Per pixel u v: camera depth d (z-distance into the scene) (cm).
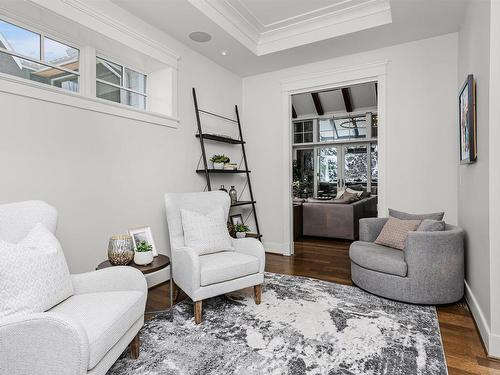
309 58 392
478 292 216
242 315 230
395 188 354
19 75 222
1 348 113
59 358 112
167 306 252
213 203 295
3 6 204
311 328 209
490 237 183
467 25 269
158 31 309
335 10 318
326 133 952
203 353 180
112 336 134
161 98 330
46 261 141
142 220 293
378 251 279
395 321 219
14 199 198
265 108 447
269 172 445
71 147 232
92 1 240
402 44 350
